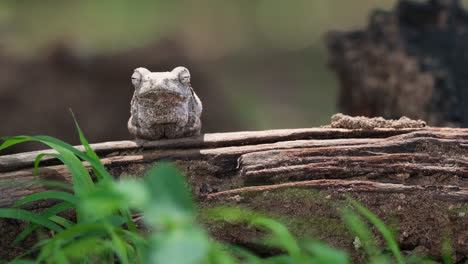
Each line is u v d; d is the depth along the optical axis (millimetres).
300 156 6293
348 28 31734
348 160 6262
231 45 31062
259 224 6027
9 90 18125
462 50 12555
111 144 6594
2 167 6184
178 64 20688
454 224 6102
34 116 17984
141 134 7340
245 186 6250
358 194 6102
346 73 14258
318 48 30062
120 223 5238
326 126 7023
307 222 6117
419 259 5887
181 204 2455
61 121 18156
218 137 6672
